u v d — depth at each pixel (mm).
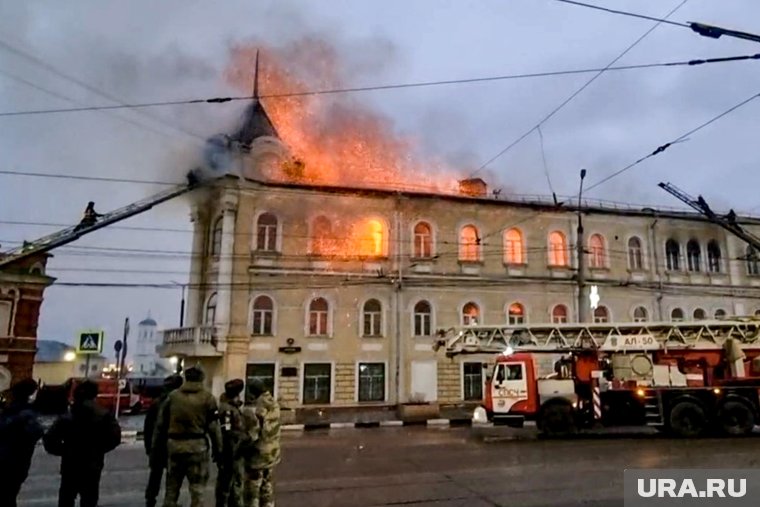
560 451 13586
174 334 25266
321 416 23844
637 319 29562
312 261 25906
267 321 24969
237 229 25203
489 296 27828
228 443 6797
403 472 10828
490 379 18094
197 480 6277
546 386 17609
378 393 25625
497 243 28625
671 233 31406
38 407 21531
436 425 22016
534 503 8164
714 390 17016
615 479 9914
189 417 6395
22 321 27750
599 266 29781
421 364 26281
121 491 9477
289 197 26219
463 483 9688
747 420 16688
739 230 21578
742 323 18125
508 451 13695
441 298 27203
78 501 8438
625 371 17891
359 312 26000
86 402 6852
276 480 10047
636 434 17375
